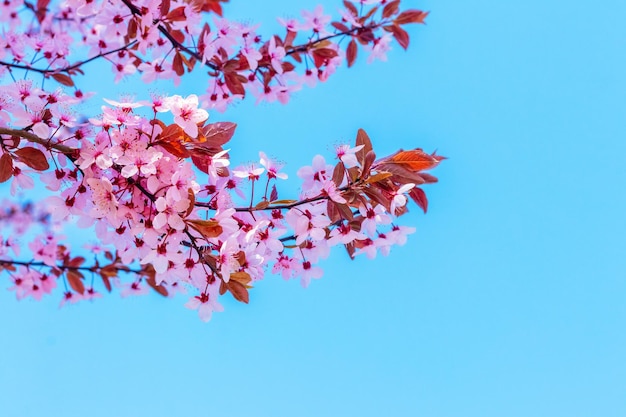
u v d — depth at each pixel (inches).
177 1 40.4
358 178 35.3
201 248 35.4
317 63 44.4
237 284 35.2
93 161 34.3
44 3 45.8
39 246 44.0
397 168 35.4
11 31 43.1
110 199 34.4
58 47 44.2
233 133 35.1
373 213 36.3
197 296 35.6
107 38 40.9
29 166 34.9
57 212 35.0
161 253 34.6
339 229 36.6
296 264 37.9
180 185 34.3
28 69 42.6
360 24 44.0
